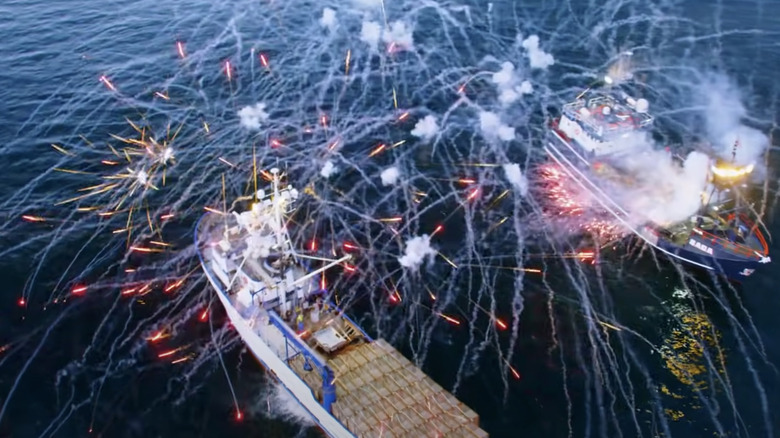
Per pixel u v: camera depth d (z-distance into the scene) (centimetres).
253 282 4981
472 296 5706
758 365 5216
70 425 4638
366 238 6266
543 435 4644
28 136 7369
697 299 5809
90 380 4931
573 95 8506
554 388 4962
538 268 6025
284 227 5228
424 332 5353
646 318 5594
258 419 4753
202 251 5694
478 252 6172
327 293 5328
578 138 7312
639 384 5022
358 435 4162
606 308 5666
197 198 6650
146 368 5038
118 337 5259
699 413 4822
